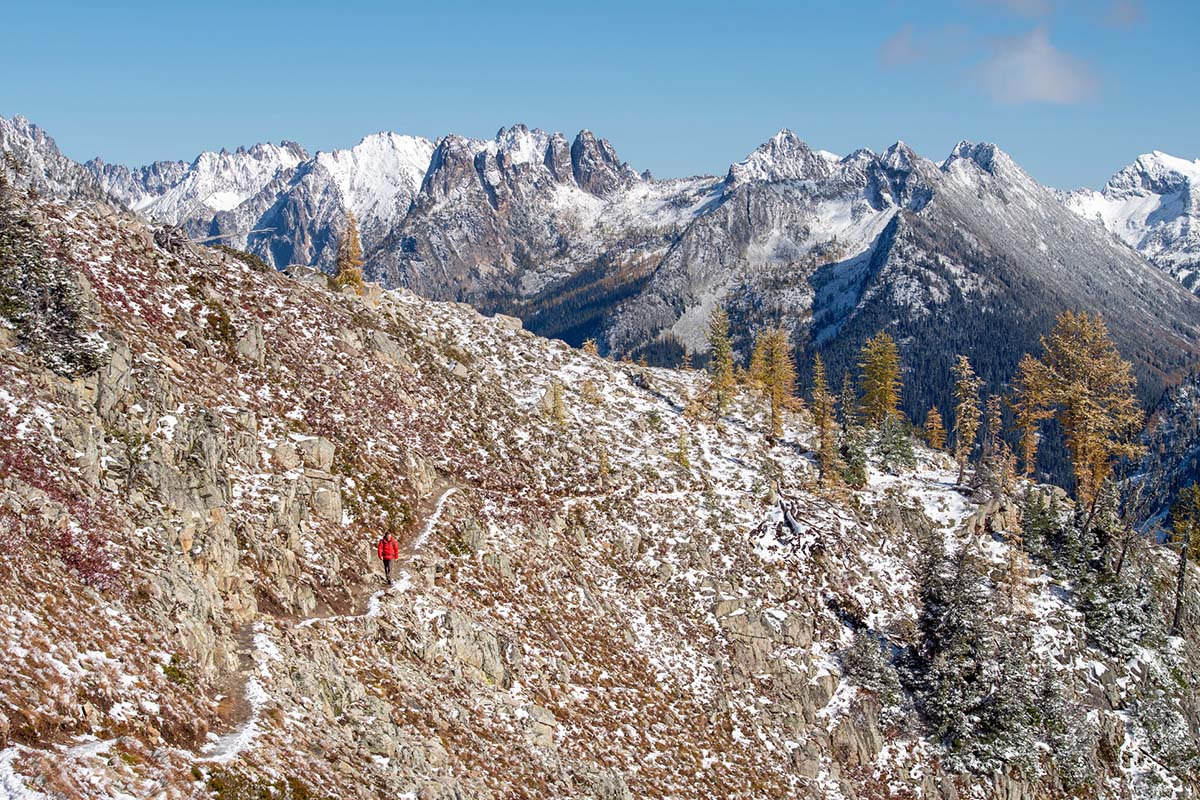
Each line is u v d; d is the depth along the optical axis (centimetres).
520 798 3850
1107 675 7306
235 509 4453
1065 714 6694
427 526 5625
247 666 3462
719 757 5366
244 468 4844
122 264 5841
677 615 6469
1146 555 8731
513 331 10106
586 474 7488
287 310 6812
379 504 5506
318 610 4347
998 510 8606
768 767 5538
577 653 5438
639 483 7612
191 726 2869
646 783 4709
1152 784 6781
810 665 6456
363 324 7431
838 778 5834
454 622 4703
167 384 4759
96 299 5172
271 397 5806
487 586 5431
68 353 4266
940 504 8644
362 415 6256
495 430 7488
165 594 3406
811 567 7250
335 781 3038
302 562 4544
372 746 3450
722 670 6141
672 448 8469
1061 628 7581
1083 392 9312
